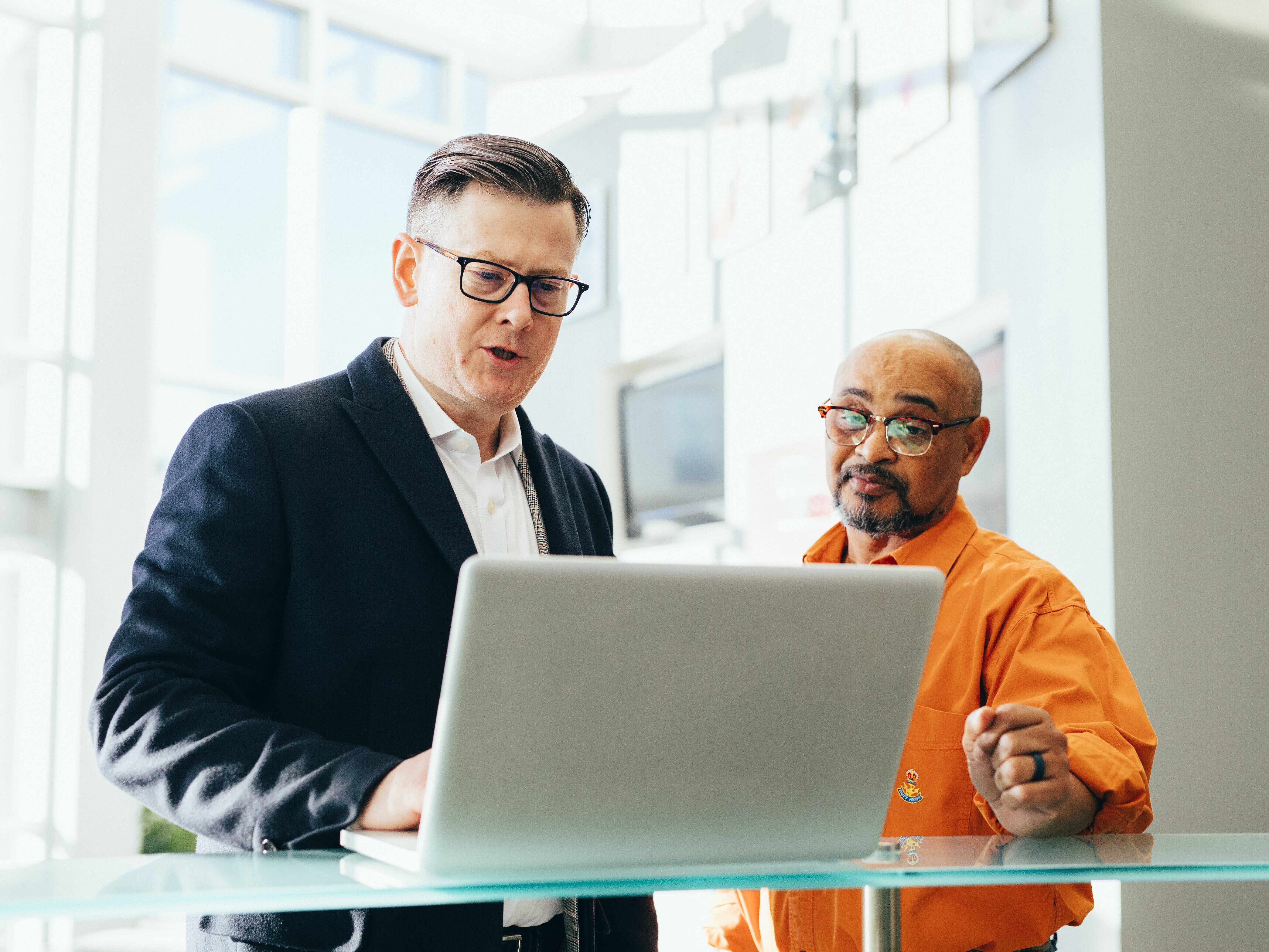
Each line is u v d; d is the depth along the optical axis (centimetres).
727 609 80
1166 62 321
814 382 499
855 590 84
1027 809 97
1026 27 346
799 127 507
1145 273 313
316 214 700
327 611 123
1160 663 299
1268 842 94
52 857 529
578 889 73
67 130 561
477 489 143
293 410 131
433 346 134
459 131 765
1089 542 313
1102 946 292
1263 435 317
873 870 77
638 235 643
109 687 112
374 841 83
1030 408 344
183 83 672
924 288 418
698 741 81
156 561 121
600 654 77
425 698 125
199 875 73
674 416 629
